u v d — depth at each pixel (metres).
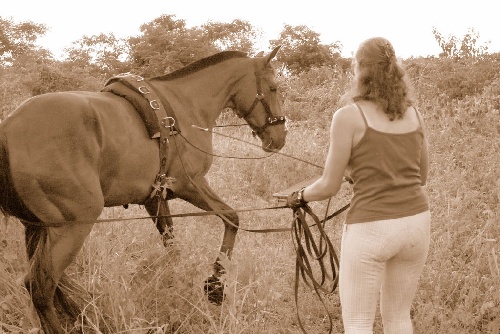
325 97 15.23
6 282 4.39
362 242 3.17
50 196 3.98
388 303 3.43
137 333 4.07
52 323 4.03
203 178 5.40
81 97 4.27
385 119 3.17
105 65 63.16
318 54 66.31
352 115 3.15
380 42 3.18
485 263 5.40
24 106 4.02
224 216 5.32
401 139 3.17
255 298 4.90
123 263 4.96
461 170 8.71
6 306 4.07
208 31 65.69
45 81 32.31
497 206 7.09
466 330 4.55
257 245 6.44
